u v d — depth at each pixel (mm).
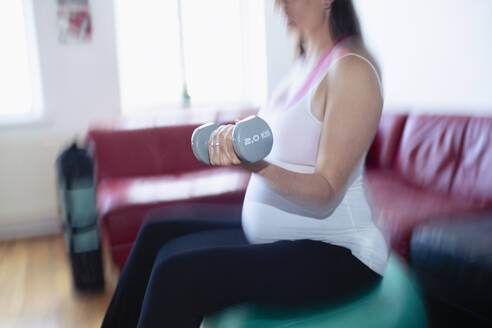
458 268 1488
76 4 3162
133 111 3512
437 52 2748
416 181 2494
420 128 2588
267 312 824
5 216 3090
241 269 813
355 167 849
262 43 3666
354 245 910
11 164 3080
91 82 3275
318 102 897
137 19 3496
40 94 3215
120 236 2199
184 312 770
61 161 2057
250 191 1080
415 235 1691
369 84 844
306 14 964
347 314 848
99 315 1919
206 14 3717
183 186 2541
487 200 2025
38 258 2676
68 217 2078
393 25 3125
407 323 868
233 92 3936
